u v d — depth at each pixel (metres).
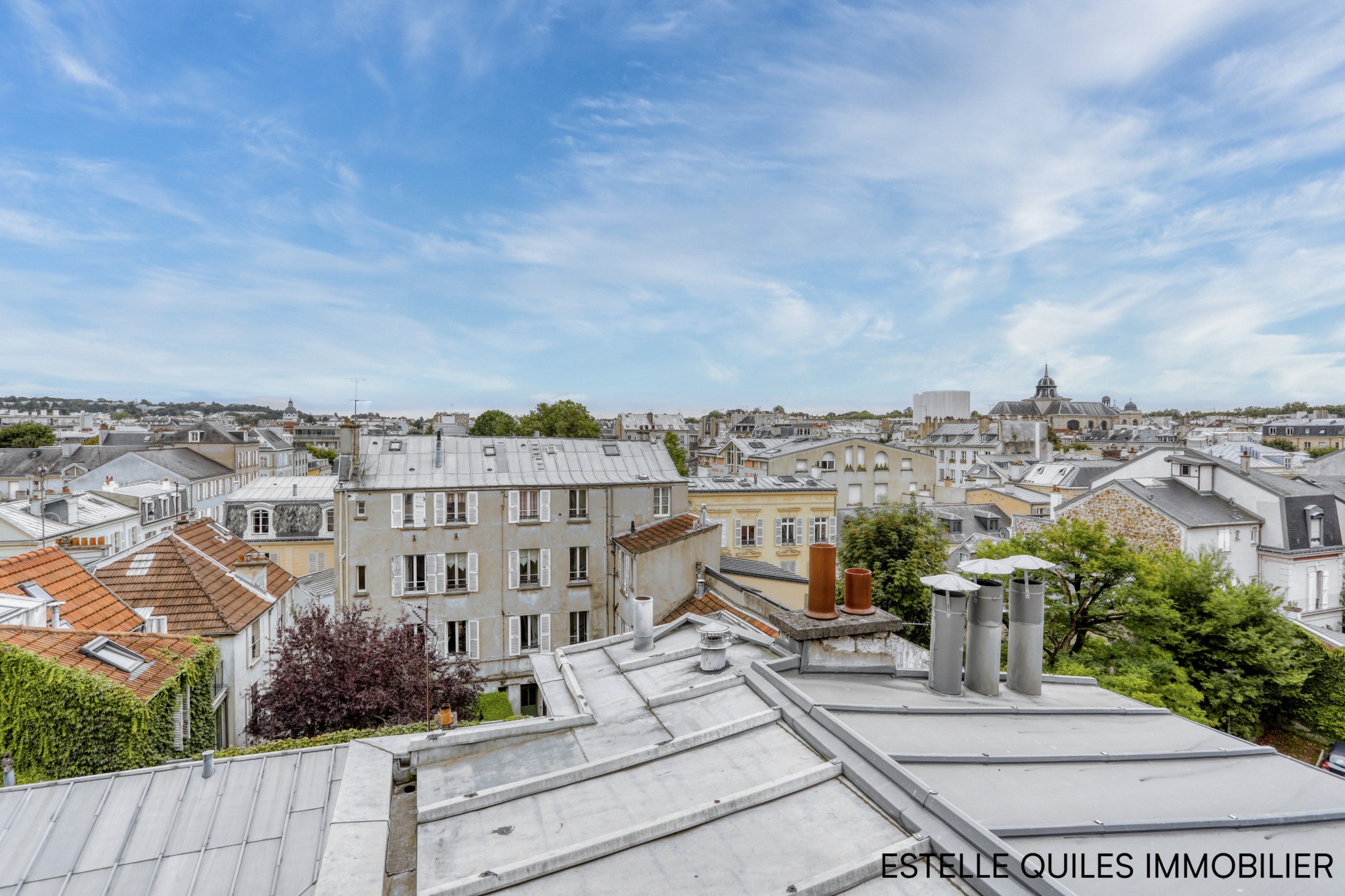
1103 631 28.27
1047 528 29.17
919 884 4.30
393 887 5.90
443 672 23.06
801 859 4.59
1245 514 39.75
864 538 34.75
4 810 9.37
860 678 8.34
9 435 105.38
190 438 93.00
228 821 9.49
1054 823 4.85
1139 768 6.02
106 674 15.12
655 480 34.09
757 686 7.76
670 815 5.13
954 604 7.82
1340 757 25.75
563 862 4.72
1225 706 26.03
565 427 94.38
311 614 23.56
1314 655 26.88
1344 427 120.00
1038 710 7.41
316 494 51.88
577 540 32.34
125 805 9.65
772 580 26.22
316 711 19.06
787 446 76.94
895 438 143.62
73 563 20.50
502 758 7.48
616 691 9.62
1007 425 115.25
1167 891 4.17
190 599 22.61
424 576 30.23
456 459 32.44
